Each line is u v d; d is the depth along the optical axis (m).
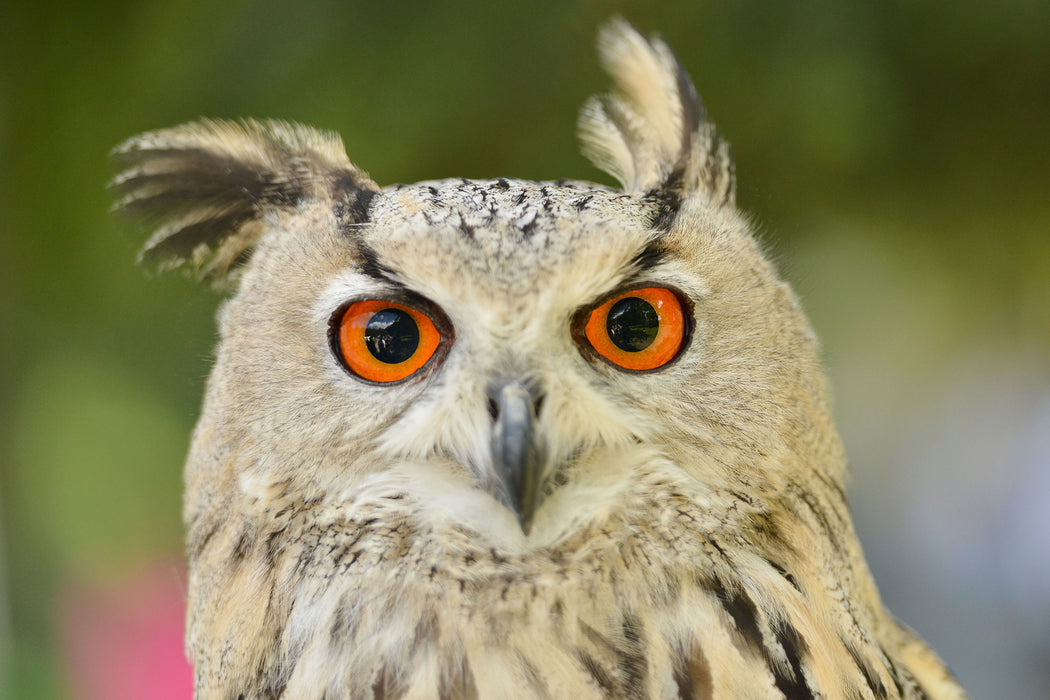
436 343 2.17
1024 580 3.45
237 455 2.18
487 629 2.16
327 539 2.17
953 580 3.53
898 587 3.54
